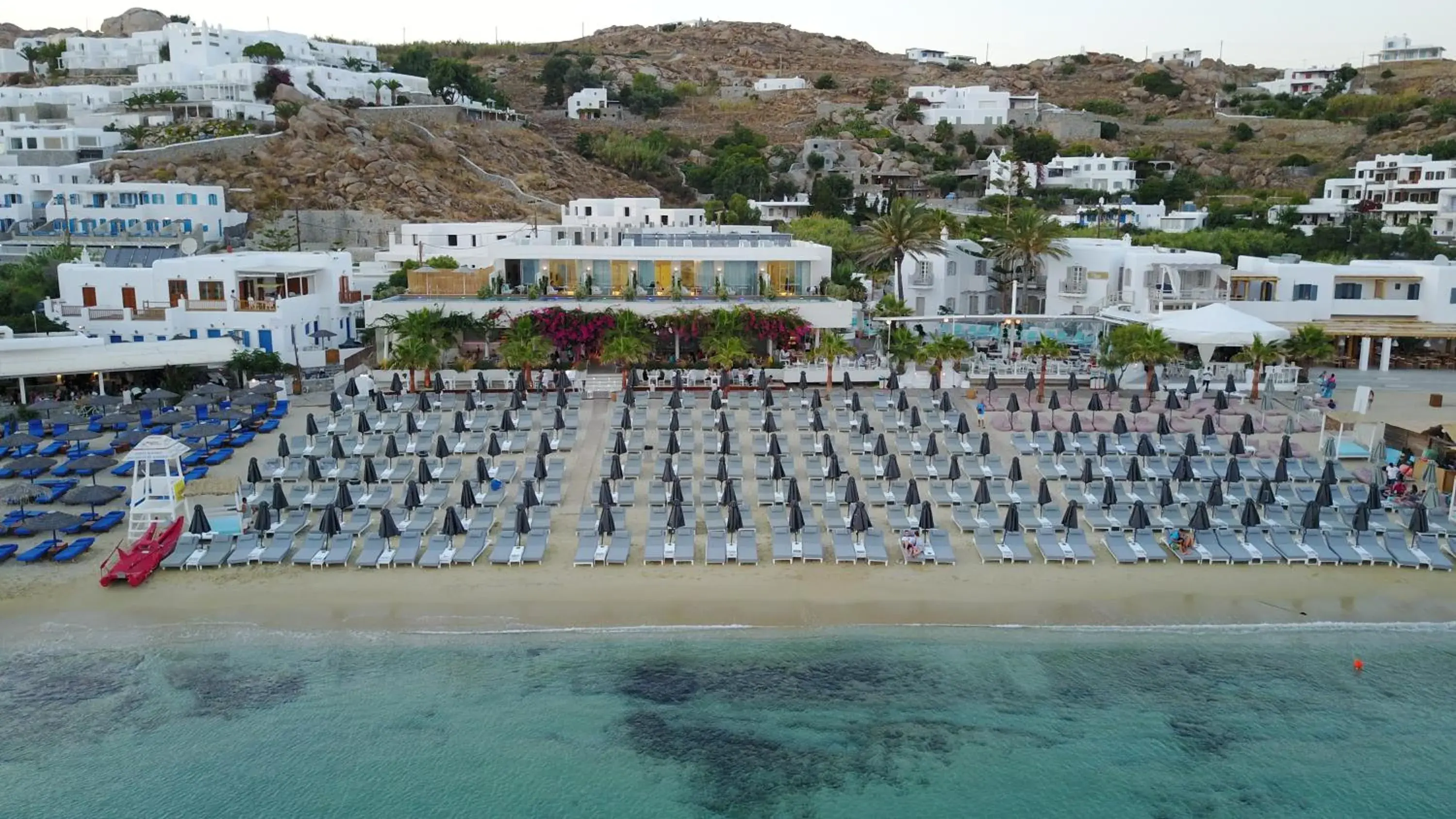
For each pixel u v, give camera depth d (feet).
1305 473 133.28
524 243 255.70
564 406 160.76
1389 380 205.36
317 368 201.57
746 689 90.43
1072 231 350.23
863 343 220.02
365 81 524.11
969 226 281.74
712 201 434.71
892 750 83.82
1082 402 174.40
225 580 105.70
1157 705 88.89
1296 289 232.73
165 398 156.46
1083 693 90.27
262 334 198.39
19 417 157.69
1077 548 110.93
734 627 98.27
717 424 145.28
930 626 98.63
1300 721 87.25
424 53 625.82
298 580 105.91
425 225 315.37
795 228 344.49
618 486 125.39
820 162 516.73
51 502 124.06
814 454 142.82
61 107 471.62
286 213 374.63
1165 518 118.01
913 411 152.46
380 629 97.45
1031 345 181.78
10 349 169.99
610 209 342.23
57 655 92.89
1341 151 558.97
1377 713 88.12
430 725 86.02
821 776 80.94
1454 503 119.34
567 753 83.10
